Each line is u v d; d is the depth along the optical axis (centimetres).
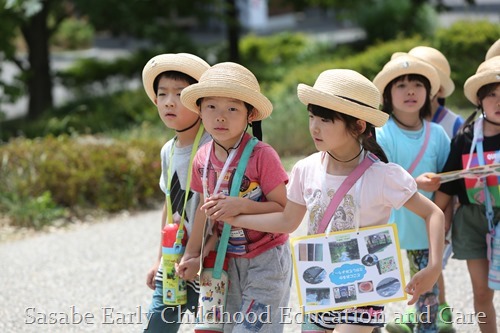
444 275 925
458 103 2062
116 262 1052
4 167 1397
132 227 1251
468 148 671
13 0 1889
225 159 581
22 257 1097
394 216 704
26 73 2392
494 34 2258
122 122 2217
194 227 596
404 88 708
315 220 554
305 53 2948
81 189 1377
